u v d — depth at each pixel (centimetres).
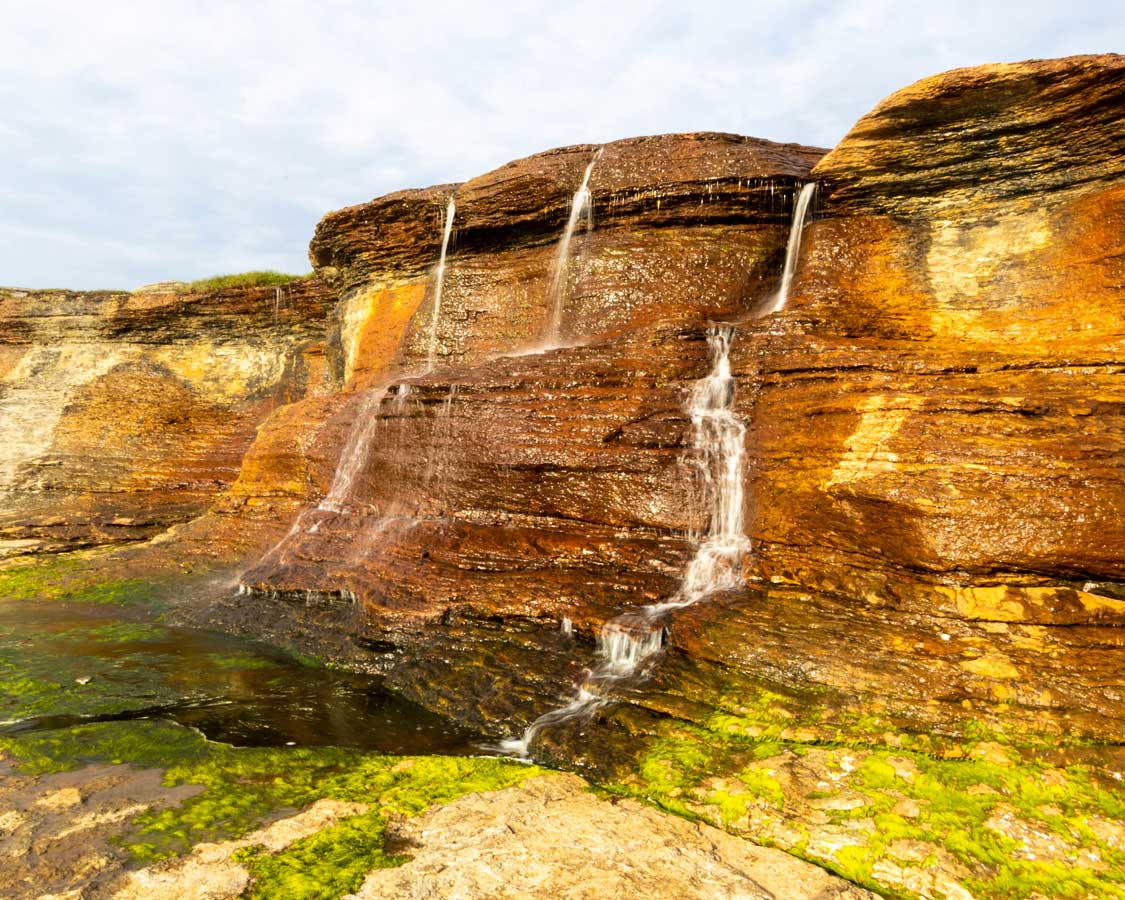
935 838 504
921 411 836
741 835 520
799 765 592
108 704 793
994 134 1121
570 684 766
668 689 720
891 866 480
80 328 2494
